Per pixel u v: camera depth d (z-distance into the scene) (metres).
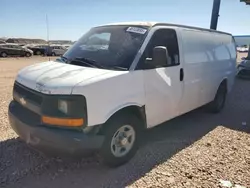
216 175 3.28
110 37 3.88
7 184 2.93
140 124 3.65
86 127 2.89
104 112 3.02
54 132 2.81
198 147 4.13
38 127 2.91
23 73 3.53
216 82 5.76
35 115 3.10
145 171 3.32
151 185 3.01
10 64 19.89
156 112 3.84
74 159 3.54
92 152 3.04
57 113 2.83
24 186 2.91
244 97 8.46
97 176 3.18
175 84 4.14
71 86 2.81
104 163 3.37
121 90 3.19
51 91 2.83
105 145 3.17
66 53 4.15
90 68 3.35
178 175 3.25
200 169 3.41
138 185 3.00
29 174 3.15
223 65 6.04
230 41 6.66
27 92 3.18
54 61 4.00
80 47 4.03
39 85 2.97
